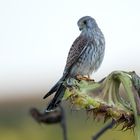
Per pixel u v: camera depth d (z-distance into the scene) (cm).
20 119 2897
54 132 2445
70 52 1789
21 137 2733
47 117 1155
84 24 1814
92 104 760
